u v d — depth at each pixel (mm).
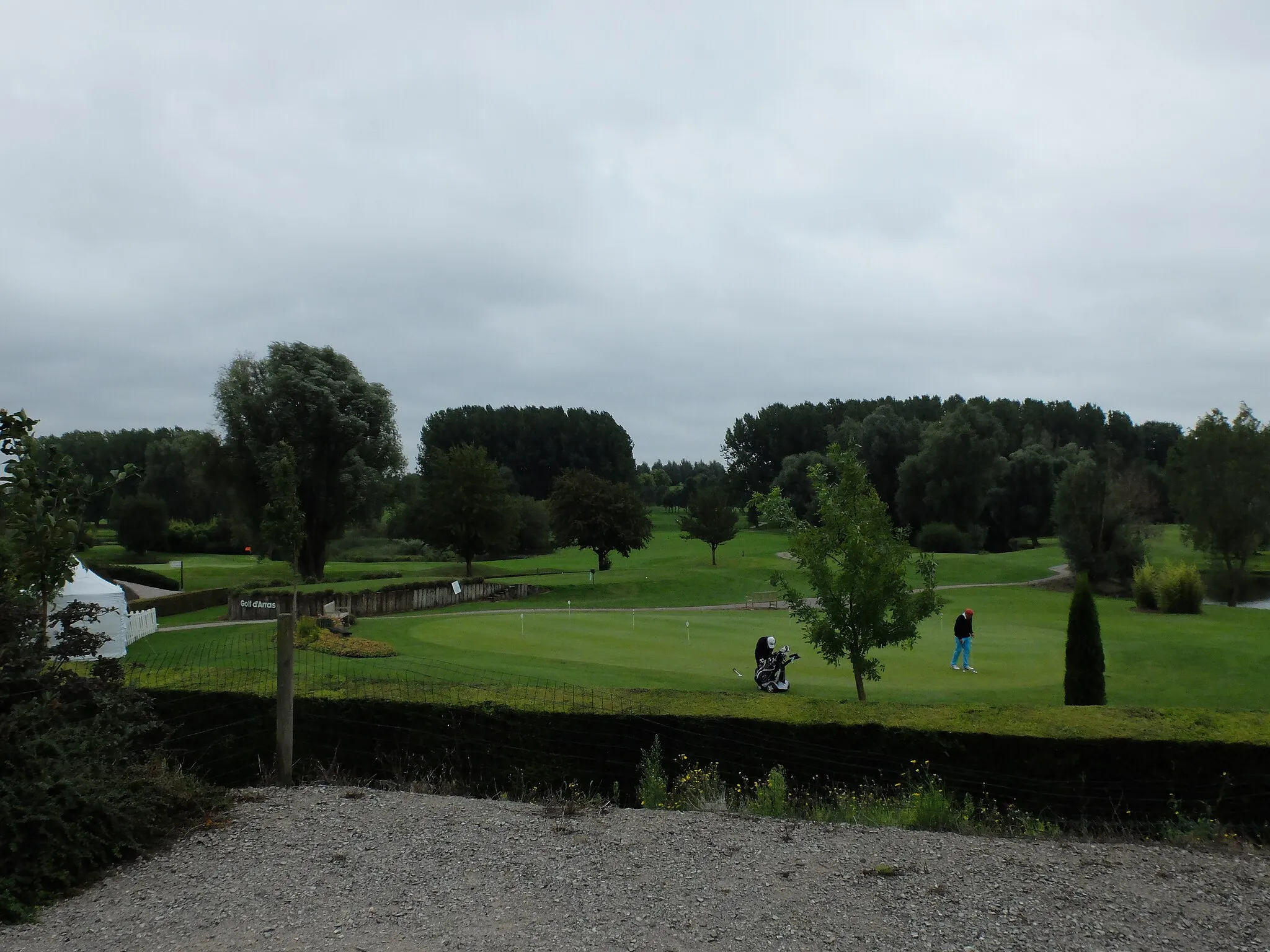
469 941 5566
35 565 9812
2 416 9852
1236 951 5512
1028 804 9570
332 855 7070
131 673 11586
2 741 7125
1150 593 46344
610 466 151875
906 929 5742
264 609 38844
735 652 27094
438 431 148125
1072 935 5688
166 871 6828
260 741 10633
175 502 107188
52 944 5633
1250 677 24656
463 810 8289
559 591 51219
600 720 10469
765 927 5773
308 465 55594
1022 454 96375
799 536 19750
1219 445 59719
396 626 32062
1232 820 9070
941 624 37531
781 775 9375
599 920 5863
